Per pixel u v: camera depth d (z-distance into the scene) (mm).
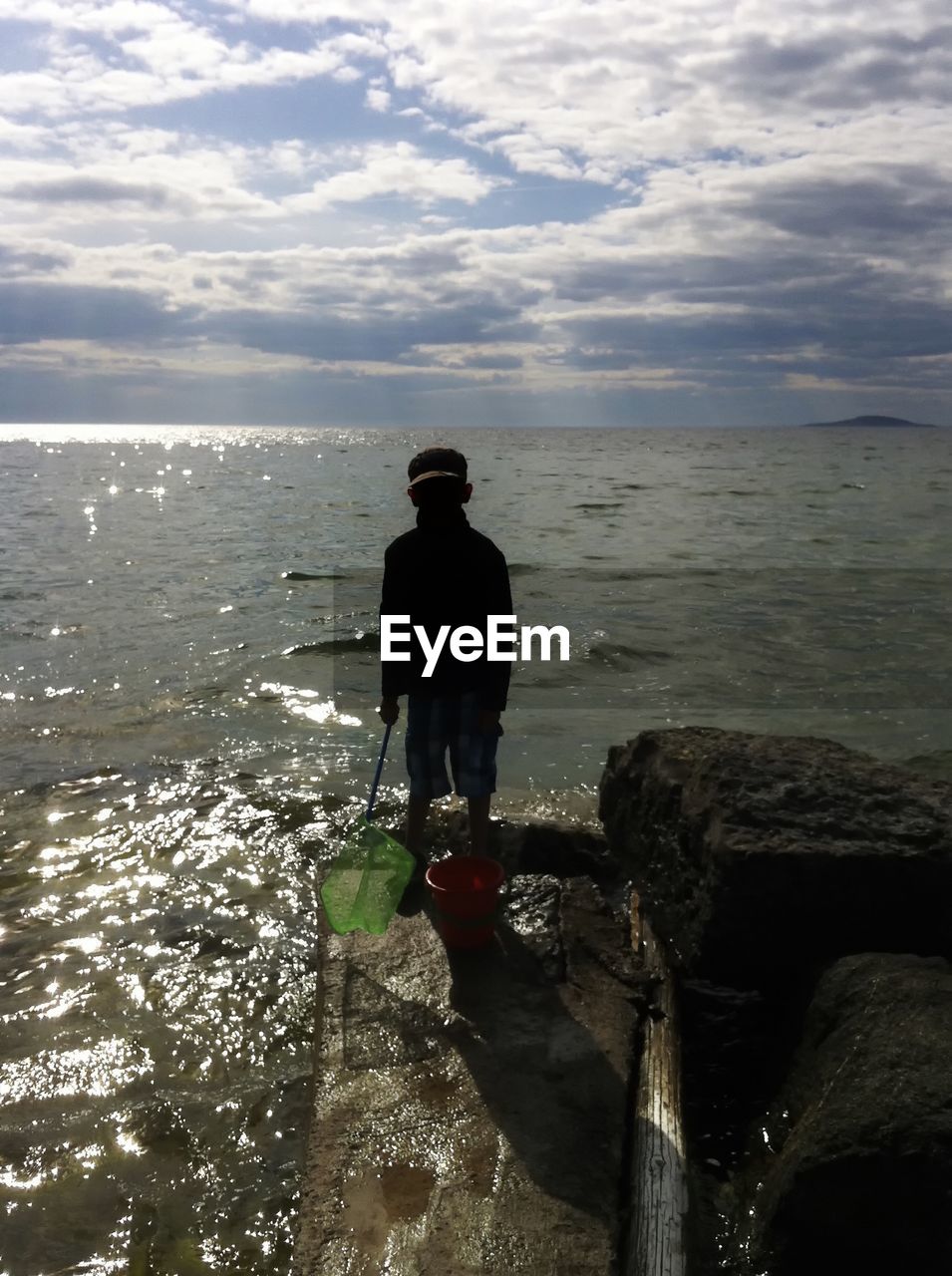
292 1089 3506
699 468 51688
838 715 8125
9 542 18609
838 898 3891
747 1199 2967
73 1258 2779
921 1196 2531
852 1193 2594
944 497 30750
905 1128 2607
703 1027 3887
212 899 4941
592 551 17812
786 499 29766
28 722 7863
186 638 10750
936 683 9047
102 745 7344
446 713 4480
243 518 23828
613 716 8125
